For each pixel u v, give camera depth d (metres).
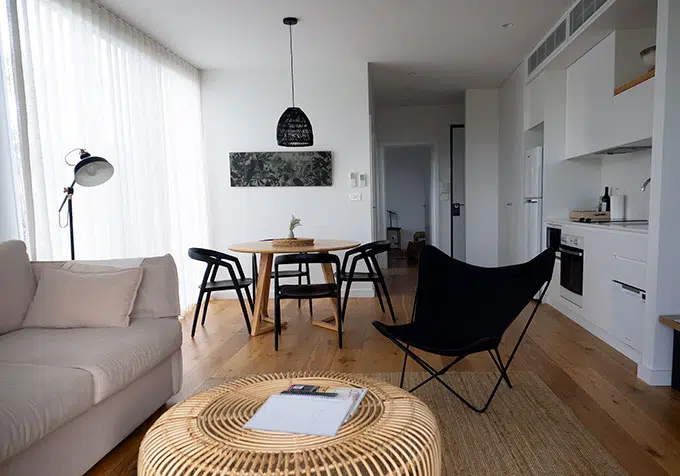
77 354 2.04
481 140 6.71
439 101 7.51
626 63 3.69
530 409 2.48
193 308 5.11
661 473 1.90
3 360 1.95
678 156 2.65
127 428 2.20
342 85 5.33
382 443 1.26
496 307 2.71
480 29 4.33
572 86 4.59
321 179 5.41
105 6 3.65
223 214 5.53
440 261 2.93
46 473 1.71
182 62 5.02
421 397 2.68
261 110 5.41
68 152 3.18
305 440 1.29
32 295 2.51
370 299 5.38
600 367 3.08
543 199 4.86
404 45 4.71
